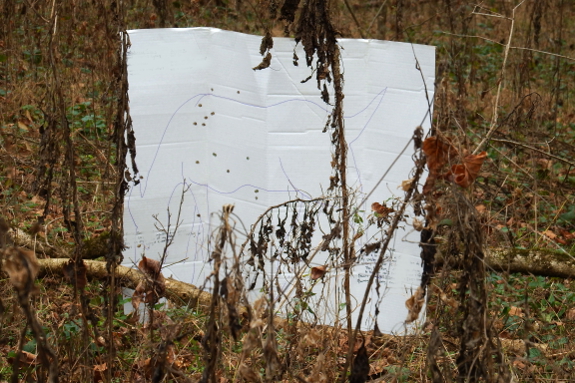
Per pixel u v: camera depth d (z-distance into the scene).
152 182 3.00
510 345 2.91
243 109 2.96
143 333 2.69
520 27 8.50
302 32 2.33
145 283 2.56
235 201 3.01
